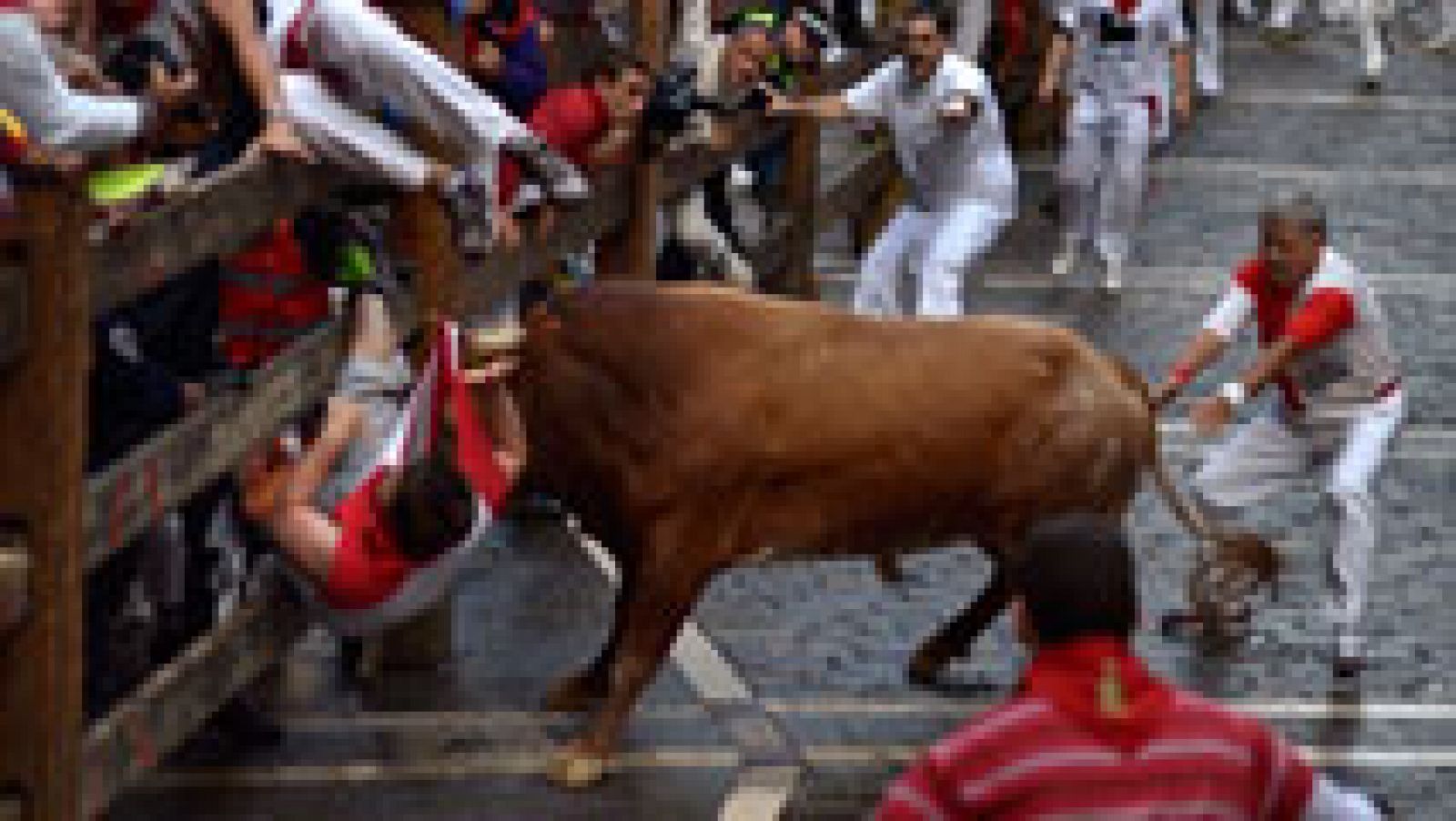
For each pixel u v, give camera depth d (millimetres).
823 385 8938
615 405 8945
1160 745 5160
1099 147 15547
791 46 13203
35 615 6938
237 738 9141
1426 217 17484
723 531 8992
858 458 8969
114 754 7438
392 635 9773
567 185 9242
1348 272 10148
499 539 11148
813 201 14203
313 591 8312
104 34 8031
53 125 7051
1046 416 9133
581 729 9484
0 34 6922
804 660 10320
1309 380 10383
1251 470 10555
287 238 8625
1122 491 9328
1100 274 15898
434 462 8203
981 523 9234
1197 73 20703
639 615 9078
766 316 9047
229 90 8164
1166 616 10805
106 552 7207
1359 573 10398
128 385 7637
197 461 7672
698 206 12406
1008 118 18969
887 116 12891
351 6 8344
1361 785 9562
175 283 8078
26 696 7004
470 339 8875
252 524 8211
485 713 9562
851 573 11234
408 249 8836
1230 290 10219
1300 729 10000
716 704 9859
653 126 10953
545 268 10109
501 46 9852
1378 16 21312
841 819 9016
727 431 8875
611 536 9219
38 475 6859
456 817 8797
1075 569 5262
